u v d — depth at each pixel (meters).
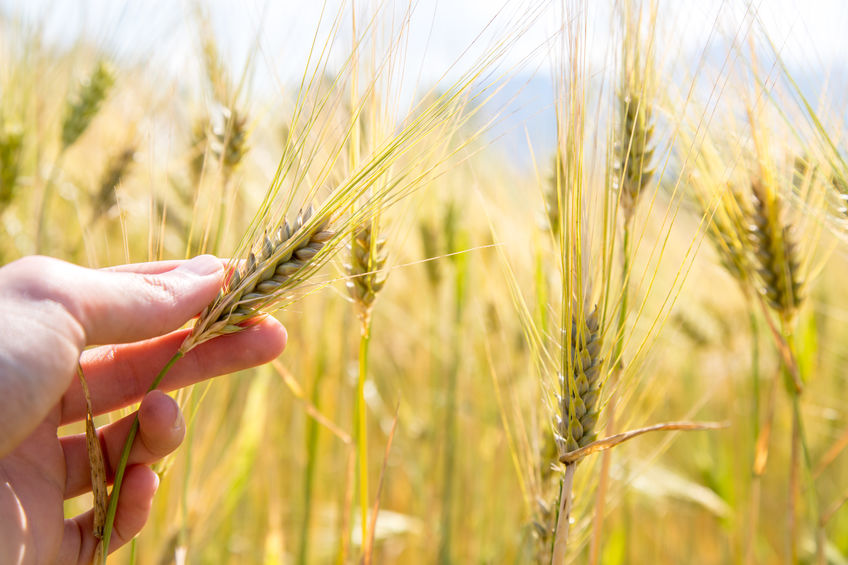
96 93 0.66
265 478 0.77
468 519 0.81
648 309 0.63
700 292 0.90
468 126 0.50
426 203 0.76
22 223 0.75
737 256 0.57
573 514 0.52
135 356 0.46
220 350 0.47
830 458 0.63
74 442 0.46
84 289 0.40
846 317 0.85
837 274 0.99
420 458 0.86
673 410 0.94
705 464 0.84
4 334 0.39
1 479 0.42
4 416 0.38
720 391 0.94
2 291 0.40
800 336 0.65
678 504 0.83
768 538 0.96
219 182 0.52
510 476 0.77
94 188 0.67
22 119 0.68
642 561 0.86
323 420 0.55
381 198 0.44
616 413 0.49
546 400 0.46
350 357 0.69
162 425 0.42
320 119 0.47
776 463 0.99
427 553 0.81
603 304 0.44
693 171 0.52
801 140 0.53
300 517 0.76
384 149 0.44
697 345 0.84
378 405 0.86
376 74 0.44
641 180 0.50
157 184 0.64
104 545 0.41
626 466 0.60
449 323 0.85
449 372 0.73
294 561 0.77
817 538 0.58
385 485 0.91
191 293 0.42
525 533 0.60
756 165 0.55
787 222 0.56
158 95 0.63
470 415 0.82
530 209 0.60
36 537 0.43
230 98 0.55
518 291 0.48
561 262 0.44
